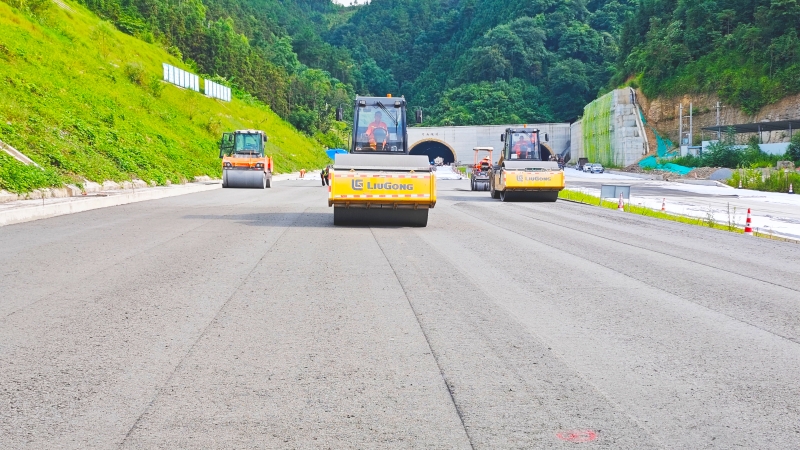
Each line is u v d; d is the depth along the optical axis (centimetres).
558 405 516
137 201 2773
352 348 659
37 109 3278
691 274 1151
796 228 2205
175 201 2786
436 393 538
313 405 509
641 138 9969
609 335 727
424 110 18700
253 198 3047
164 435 452
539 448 438
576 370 603
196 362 609
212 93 8444
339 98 16662
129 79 6050
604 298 924
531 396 534
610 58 16738
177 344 664
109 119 4097
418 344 676
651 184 5959
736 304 902
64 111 3606
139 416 484
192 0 14512
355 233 1648
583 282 1045
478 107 16550
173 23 11275
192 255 1241
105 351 638
